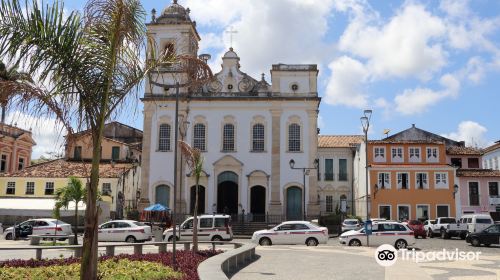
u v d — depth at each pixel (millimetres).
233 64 50094
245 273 15922
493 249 29781
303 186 46344
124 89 10430
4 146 54469
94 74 9781
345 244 30109
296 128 48719
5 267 14781
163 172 48406
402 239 28297
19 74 9016
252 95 49406
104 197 46250
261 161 48312
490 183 51531
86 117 9734
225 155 48469
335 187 62281
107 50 9781
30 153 60500
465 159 56344
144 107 49344
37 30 9039
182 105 49344
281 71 49375
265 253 23656
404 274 16000
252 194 48062
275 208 47188
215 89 49719
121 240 30984
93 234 9086
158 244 20078
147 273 12875
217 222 31250
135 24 10031
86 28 9578
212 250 21375
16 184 48000
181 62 11453
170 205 47938
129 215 46656
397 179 51406
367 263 19359
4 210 43188
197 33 52938
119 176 47250
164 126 49188
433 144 52250
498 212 50812
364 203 52906
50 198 46125
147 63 10773
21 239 35688
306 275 15539
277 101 48875
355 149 60969
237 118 49125
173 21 50062
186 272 13750
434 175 51312
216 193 48031
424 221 48625
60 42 9242
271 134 48625
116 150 55531
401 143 52406
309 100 48625
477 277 15391
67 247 17516
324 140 65875
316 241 29797
